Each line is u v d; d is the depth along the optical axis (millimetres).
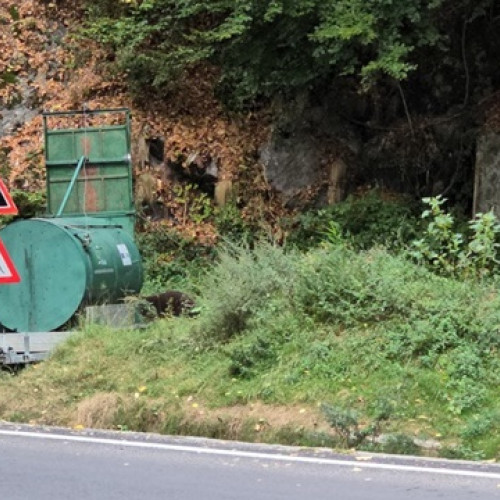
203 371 10055
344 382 9367
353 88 19188
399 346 9703
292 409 9094
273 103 19094
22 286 11477
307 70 17500
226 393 9508
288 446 7984
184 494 6227
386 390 9070
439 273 11719
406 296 10430
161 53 18844
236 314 10680
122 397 9633
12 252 11508
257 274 11141
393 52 15719
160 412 9297
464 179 19047
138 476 6750
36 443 7953
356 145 19406
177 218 18391
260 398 9344
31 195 17500
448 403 8820
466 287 10664
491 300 10359
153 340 10742
